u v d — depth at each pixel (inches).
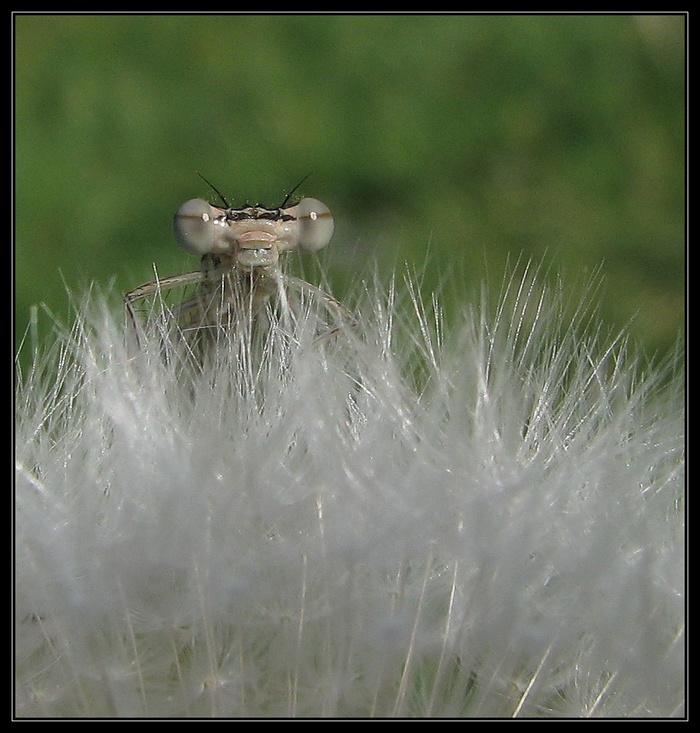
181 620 2.5
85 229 4.0
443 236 4.0
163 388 2.7
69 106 4.3
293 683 2.5
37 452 2.7
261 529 2.6
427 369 2.7
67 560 2.6
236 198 4.1
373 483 2.6
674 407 2.7
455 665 2.5
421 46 4.7
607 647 2.5
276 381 2.7
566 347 2.7
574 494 2.6
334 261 3.0
